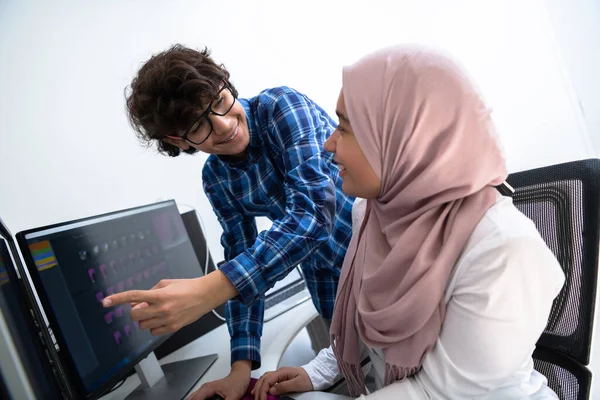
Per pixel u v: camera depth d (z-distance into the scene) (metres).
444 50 0.69
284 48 2.13
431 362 0.68
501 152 0.70
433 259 0.69
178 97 0.84
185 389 0.98
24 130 1.38
